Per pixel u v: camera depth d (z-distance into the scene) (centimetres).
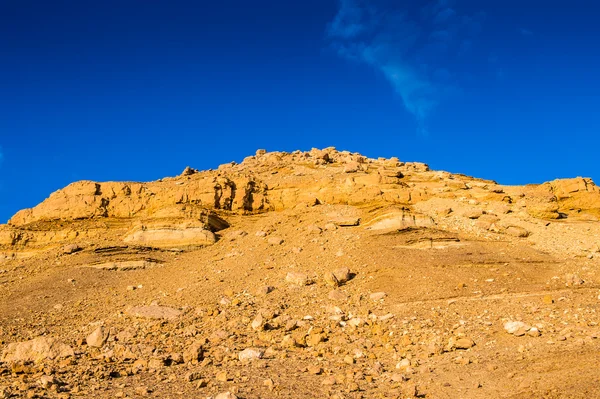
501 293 2392
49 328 2514
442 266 2831
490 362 1552
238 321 2264
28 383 1309
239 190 4303
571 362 1416
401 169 5450
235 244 3666
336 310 2355
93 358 1731
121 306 2814
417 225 3484
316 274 2905
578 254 3086
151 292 3045
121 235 3950
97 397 1219
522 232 3419
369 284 2717
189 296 2812
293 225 3788
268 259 3247
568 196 4144
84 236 4050
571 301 2134
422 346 1817
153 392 1274
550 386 1251
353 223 3622
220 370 1540
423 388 1345
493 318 2030
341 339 1959
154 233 3788
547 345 1633
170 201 4200
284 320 2252
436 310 2227
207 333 2169
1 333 2386
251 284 2902
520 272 2702
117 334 2156
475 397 1265
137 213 4306
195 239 3750
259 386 1359
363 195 4075
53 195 4531
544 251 3138
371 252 3112
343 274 2798
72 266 3472
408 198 4000
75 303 2916
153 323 2359
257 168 5491
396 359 1712
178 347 1917
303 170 5072
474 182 4891
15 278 3388
